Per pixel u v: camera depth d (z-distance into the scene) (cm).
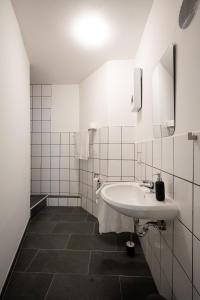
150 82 159
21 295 129
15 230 167
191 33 84
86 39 196
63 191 325
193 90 83
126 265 161
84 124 299
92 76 275
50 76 289
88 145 272
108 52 220
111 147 236
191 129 85
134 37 192
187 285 88
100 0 146
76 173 323
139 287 137
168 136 114
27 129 222
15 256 164
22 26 175
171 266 108
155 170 141
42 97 322
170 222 109
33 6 152
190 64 85
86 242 200
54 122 323
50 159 325
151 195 124
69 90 321
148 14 160
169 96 111
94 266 160
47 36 190
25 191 214
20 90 185
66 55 226
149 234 156
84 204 304
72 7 153
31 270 154
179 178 97
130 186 163
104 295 130
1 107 128
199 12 77
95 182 248
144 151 180
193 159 82
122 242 200
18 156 178
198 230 78
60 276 147
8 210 145
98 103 259
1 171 129
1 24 126
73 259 169
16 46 166
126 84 236
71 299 126
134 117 233
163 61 120
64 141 324
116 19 167
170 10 110
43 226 240
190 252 85
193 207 82
